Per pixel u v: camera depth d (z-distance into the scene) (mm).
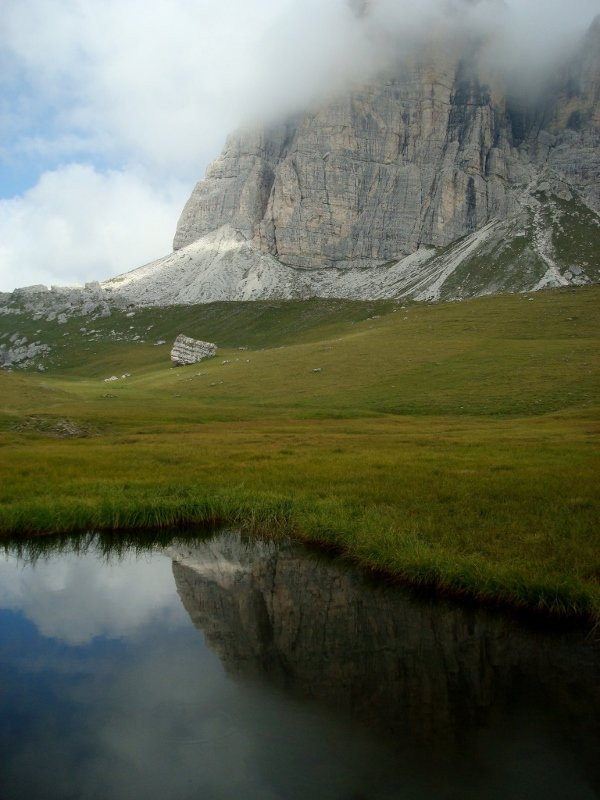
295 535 19625
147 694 9047
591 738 8016
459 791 6844
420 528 17828
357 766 7320
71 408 75188
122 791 6734
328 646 11078
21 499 22797
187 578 15383
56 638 11391
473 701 9016
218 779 7059
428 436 48281
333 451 37969
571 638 11422
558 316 134250
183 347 164625
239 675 9750
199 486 25125
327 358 116312
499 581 13109
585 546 15203
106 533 20219
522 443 40375
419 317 161250
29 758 7430
